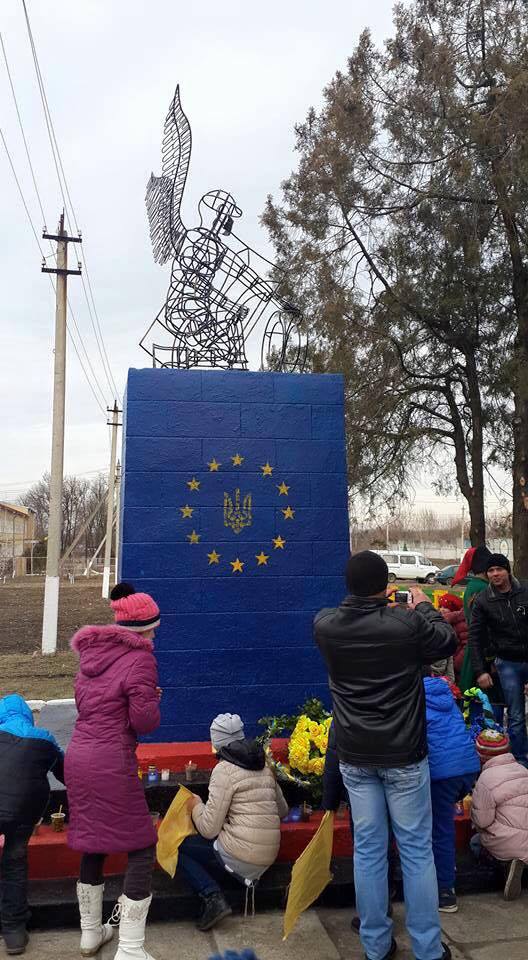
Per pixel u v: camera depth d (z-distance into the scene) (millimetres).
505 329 12625
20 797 3178
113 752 3049
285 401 4852
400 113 12242
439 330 13133
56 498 12938
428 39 11875
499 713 4898
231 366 5219
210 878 3420
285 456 4793
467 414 13906
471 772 3449
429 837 2941
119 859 3662
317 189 13250
